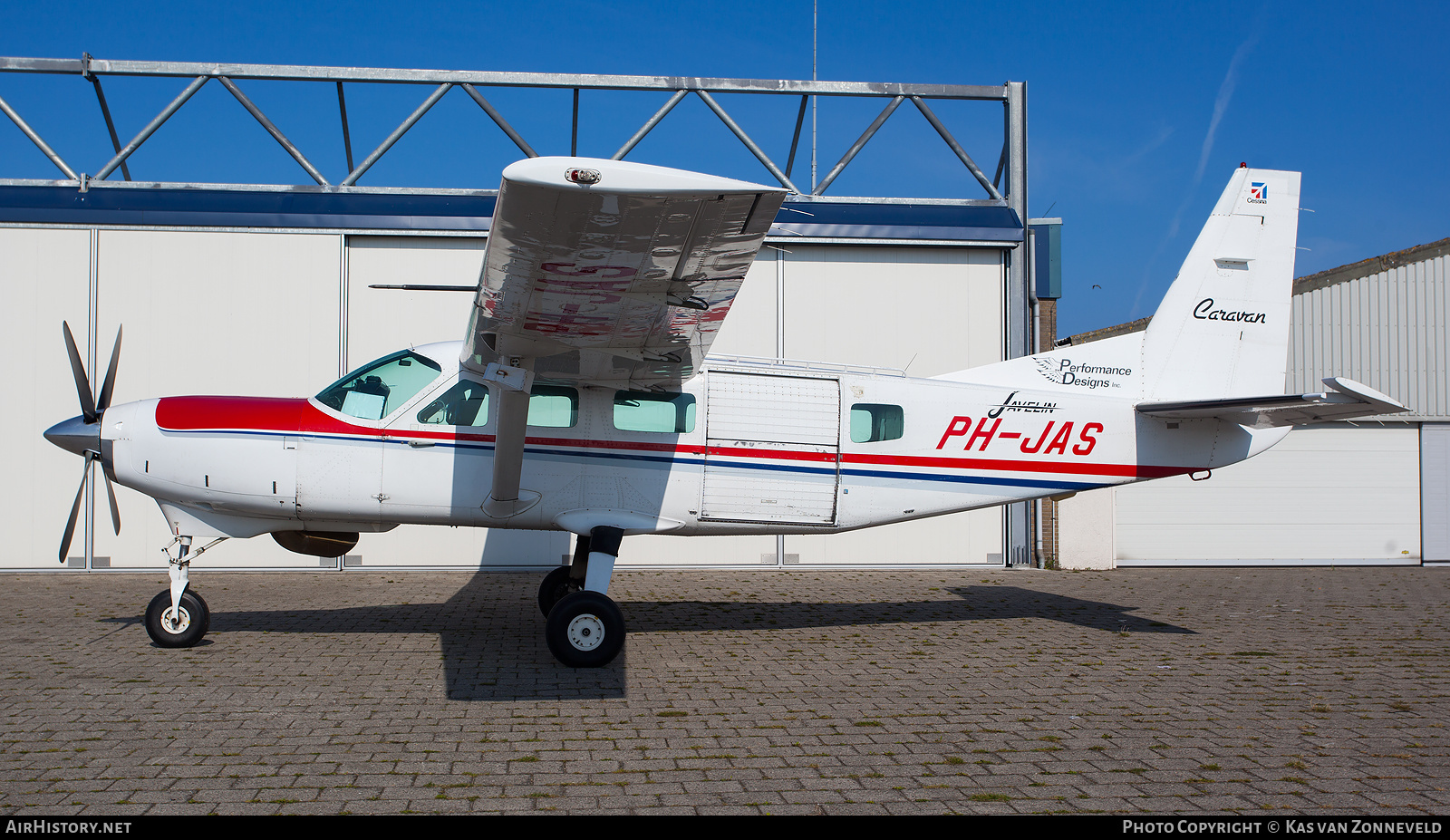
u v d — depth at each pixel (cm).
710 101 1146
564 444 652
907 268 1142
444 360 654
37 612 775
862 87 1166
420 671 555
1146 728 452
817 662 602
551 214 374
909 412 699
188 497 623
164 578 1003
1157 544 1256
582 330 526
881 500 695
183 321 1050
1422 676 573
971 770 384
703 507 669
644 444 661
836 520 689
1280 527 1276
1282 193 753
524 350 563
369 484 633
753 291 1121
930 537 1154
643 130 1145
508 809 332
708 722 453
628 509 659
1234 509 1270
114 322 1042
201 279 1053
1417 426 1314
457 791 350
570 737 425
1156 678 563
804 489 682
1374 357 1325
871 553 1142
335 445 629
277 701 480
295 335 1061
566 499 653
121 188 1069
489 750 402
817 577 1084
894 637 701
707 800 345
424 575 1054
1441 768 393
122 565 1040
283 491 626
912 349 1139
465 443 640
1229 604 896
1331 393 621
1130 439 727
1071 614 823
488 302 483
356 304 1076
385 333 1077
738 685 534
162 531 1046
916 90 1170
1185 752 412
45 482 1029
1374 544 1292
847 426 688
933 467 701
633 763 388
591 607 575
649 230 390
